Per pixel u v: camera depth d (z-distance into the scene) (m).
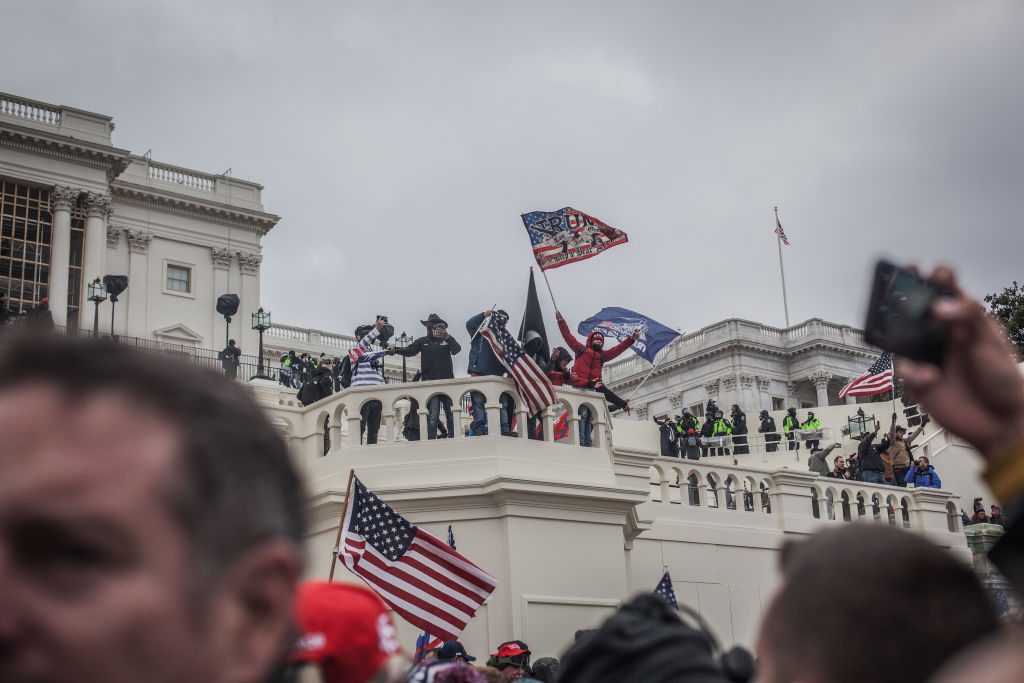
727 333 62.72
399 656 2.93
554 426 17.05
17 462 0.91
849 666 1.60
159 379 1.00
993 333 1.46
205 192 50.44
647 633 2.01
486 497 13.17
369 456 13.68
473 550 13.06
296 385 28.92
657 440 28.62
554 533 13.32
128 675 0.90
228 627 0.99
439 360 15.31
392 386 13.98
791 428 40.34
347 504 10.25
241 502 1.00
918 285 1.49
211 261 49.94
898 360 1.51
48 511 0.89
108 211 46.34
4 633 0.87
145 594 0.91
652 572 16.61
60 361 0.97
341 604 2.81
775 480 18.94
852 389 30.36
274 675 1.50
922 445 32.47
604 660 2.00
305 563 1.12
